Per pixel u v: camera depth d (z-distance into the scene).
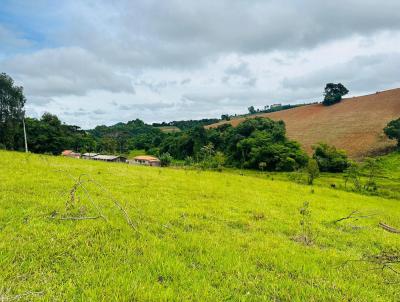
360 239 10.35
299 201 17.33
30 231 7.32
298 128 123.31
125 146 142.88
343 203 19.30
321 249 8.84
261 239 9.02
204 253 7.35
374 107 120.75
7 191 11.23
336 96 142.88
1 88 66.00
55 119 93.44
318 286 6.17
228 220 10.90
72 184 13.85
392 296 6.07
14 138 78.44
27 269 5.56
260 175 70.19
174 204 12.49
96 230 8.00
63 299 4.71
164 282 5.67
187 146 119.75
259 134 101.62
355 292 6.02
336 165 79.69
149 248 7.12
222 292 5.47
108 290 5.10
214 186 19.38
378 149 88.75
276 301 5.43
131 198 12.49
